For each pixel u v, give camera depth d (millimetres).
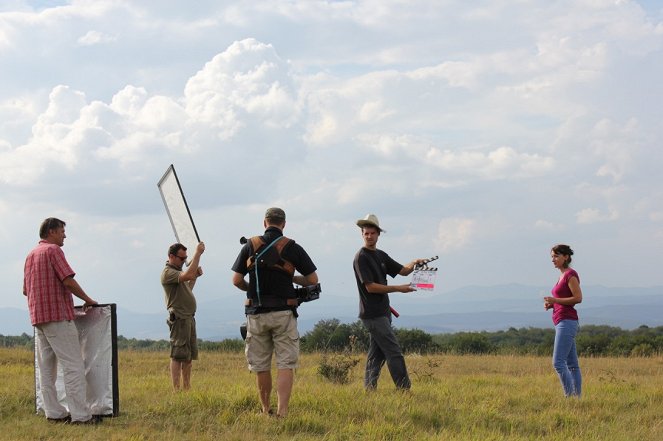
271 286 8883
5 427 8531
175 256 11195
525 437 8617
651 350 33562
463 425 9094
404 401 10117
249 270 8930
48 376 8953
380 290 10812
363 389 11234
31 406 9812
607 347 35406
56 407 8969
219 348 29797
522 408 10508
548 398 11234
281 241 8898
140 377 15125
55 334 8742
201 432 8453
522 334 49312
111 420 8938
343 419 9141
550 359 23328
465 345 35312
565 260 11180
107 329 9109
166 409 9453
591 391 12414
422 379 14438
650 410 10523
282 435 8289
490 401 10617
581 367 20266
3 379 12891
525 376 16141
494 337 48219
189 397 10008
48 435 8172
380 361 11492
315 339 31047
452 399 10742
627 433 8977
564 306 11328
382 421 8859
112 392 9055
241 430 8391
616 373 18031
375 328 11047
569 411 10117
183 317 11273
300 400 9953
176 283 11195
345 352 20328
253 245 8922
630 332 52188
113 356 9078
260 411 9398
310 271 8977
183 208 10289
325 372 13953
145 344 37406
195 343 11523
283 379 8914
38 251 8828
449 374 17359
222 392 10633
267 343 9070
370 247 11055
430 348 34312
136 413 9375
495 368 19891
